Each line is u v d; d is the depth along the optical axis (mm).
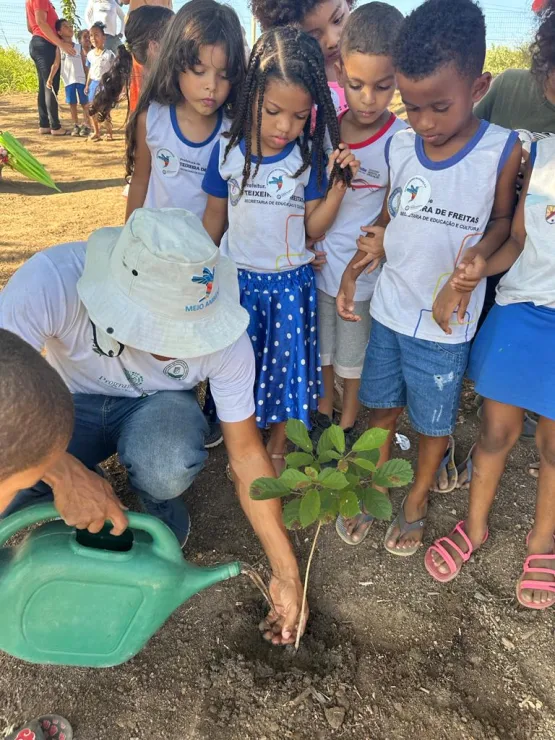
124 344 1631
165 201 2512
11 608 1427
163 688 1722
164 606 1510
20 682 1728
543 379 1780
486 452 1979
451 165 1830
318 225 2211
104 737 1609
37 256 1732
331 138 2104
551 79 1787
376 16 2012
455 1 1678
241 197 2148
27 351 1128
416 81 1671
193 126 2406
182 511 2154
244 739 1616
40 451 1104
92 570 1415
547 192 1739
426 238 1891
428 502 2383
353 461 1591
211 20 2188
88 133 8664
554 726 1665
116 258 1558
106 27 7887
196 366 1793
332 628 1908
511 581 2074
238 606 1953
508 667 1809
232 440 1856
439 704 1710
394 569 2111
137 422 1883
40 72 8281
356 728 1650
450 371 1954
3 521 1426
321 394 2408
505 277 1909
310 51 1984
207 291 1523
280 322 2211
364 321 2424
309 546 2189
